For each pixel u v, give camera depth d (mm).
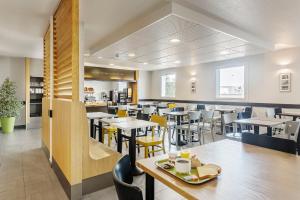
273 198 938
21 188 2641
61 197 2428
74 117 2348
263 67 6238
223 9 3156
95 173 2566
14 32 4250
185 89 8945
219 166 1312
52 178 2943
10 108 6262
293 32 4285
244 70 6723
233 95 7227
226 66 7266
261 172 1251
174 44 4723
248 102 6633
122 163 1276
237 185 1070
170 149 4516
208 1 2895
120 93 10203
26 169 3275
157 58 6887
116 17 3533
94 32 4414
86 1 2918
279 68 5891
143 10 3246
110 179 2705
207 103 7969
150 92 11008
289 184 1084
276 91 5969
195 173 1224
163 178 1162
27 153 4129
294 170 1285
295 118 4934
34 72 7238
